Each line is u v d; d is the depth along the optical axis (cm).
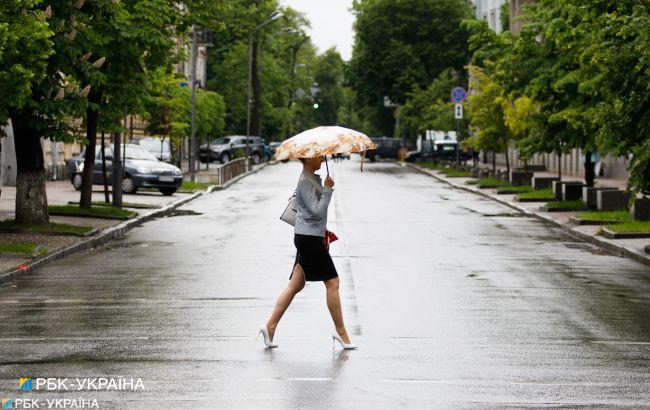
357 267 3362
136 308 2492
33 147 4344
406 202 7025
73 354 1914
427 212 6059
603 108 3872
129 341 2050
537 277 3144
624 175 9969
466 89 17200
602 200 5591
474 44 7262
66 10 4112
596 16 3834
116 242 4219
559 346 2017
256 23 16775
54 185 8500
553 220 5312
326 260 1978
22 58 3575
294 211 2017
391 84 17312
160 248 3975
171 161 9850
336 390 1622
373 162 18312
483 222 5366
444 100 14412
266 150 16838
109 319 2327
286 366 1811
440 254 3797
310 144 1950
